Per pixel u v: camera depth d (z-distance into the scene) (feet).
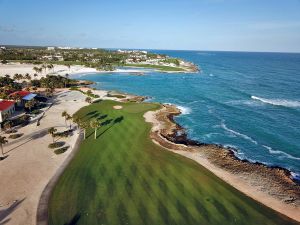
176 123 296.92
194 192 161.68
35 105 335.47
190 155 211.61
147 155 209.26
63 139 237.25
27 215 136.77
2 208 141.28
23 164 189.06
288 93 477.36
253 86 549.54
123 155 208.13
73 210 141.69
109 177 175.42
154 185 167.63
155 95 451.53
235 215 142.10
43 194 155.02
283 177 183.11
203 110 355.15
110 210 142.41
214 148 227.40
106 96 421.59
